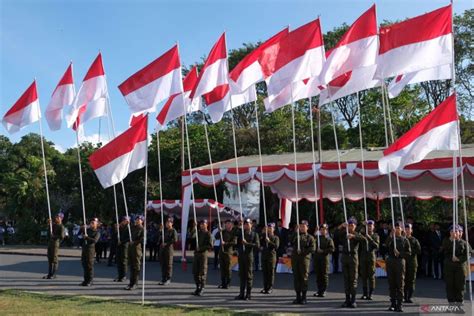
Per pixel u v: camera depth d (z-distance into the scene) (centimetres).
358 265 1373
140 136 1338
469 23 3778
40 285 1564
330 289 1570
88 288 1513
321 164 1989
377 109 3444
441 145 1138
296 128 3988
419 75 1358
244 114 4791
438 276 1864
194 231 1897
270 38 1504
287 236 2109
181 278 1794
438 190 2558
